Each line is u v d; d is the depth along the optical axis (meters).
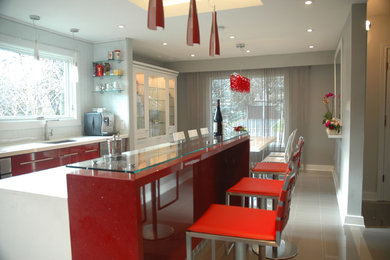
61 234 1.51
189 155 1.66
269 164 3.33
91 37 4.60
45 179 1.85
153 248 1.74
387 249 2.70
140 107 5.47
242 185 2.41
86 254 1.26
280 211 1.44
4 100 3.64
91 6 3.25
